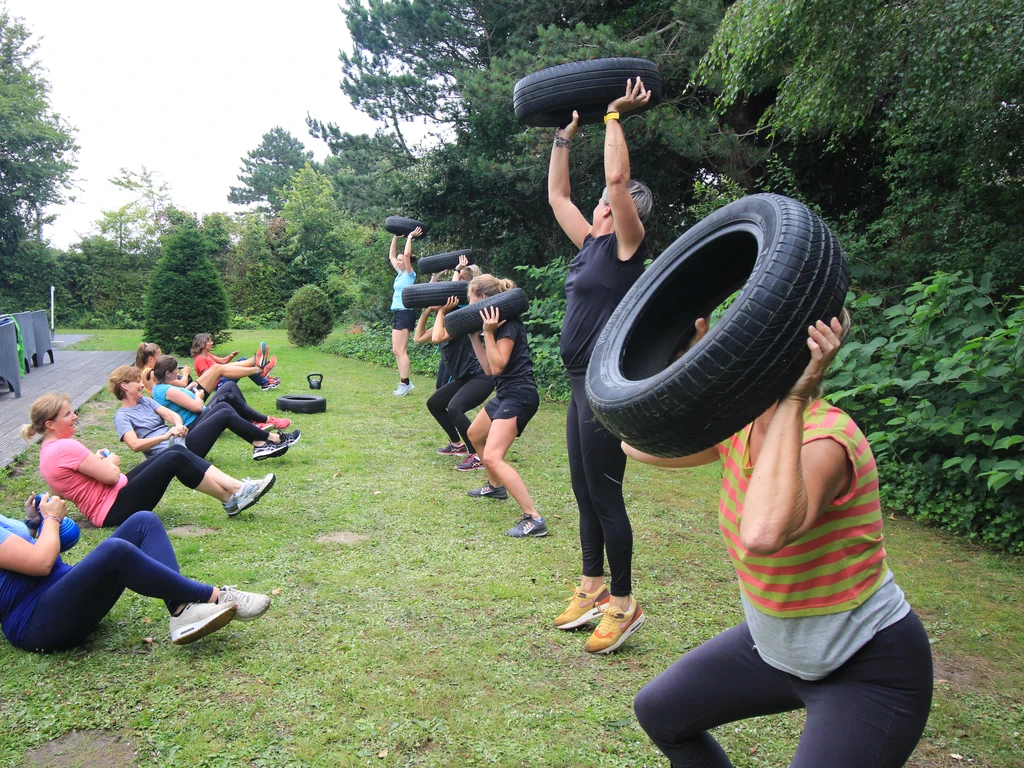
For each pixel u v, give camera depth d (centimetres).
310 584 403
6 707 273
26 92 3728
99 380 1164
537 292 1534
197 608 316
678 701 184
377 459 705
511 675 312
